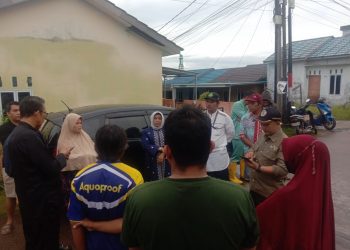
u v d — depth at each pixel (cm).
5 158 358
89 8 810
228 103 1542
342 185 623
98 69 838
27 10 732
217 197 131
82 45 810
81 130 387
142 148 476
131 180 209
